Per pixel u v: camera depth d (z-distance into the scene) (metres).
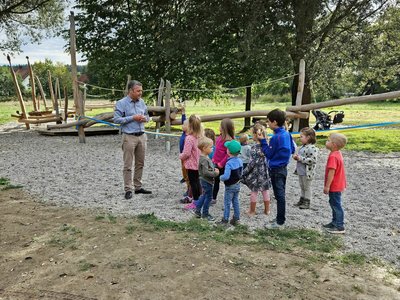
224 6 13.46
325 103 10.54
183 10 15.52
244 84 16.12
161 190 6.88
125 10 16.86
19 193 6.79
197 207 5.31
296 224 5.08
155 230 4.88
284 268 3.85
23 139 14.63
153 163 9.43
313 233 4.73
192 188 5.62
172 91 17.05
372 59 13.87
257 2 12.63
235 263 3.94
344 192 6.80
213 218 5.32
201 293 3.37
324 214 5.50
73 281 3.61
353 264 3.94
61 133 15.52
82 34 16.73
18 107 35.62
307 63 13.35
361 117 22.75
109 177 7.95
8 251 4.30
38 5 18.83
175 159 10.02
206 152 5.12
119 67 16.69
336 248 4.33
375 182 7.52
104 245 4.42
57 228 4.99
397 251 4.24
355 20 13.35
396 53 14.59
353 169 8.78
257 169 5.30
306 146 5.60
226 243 4.46
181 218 5.34
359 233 4.77
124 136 6.26
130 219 5.32
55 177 8.00
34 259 4.09
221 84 16.83
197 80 16.64
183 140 6.22
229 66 15.91
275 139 4.92
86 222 5.22
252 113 11.36
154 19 15.89
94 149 11.82
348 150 11.45
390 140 13.38
